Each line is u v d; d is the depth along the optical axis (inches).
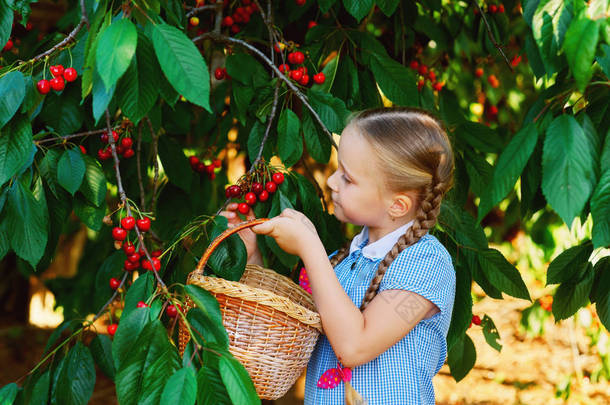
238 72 77.5
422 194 57.1
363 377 55.6
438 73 116.6
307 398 60.4
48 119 65.6
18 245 59.2
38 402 62.0
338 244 77.3
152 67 48.1
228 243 62.7
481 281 74.7
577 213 45.3
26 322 220.8
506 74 136.3
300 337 52.3
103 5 47.4
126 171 87.2
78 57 59.8
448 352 85.9
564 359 177.2
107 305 67.6
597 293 68.5
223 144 100.5
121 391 47.6
